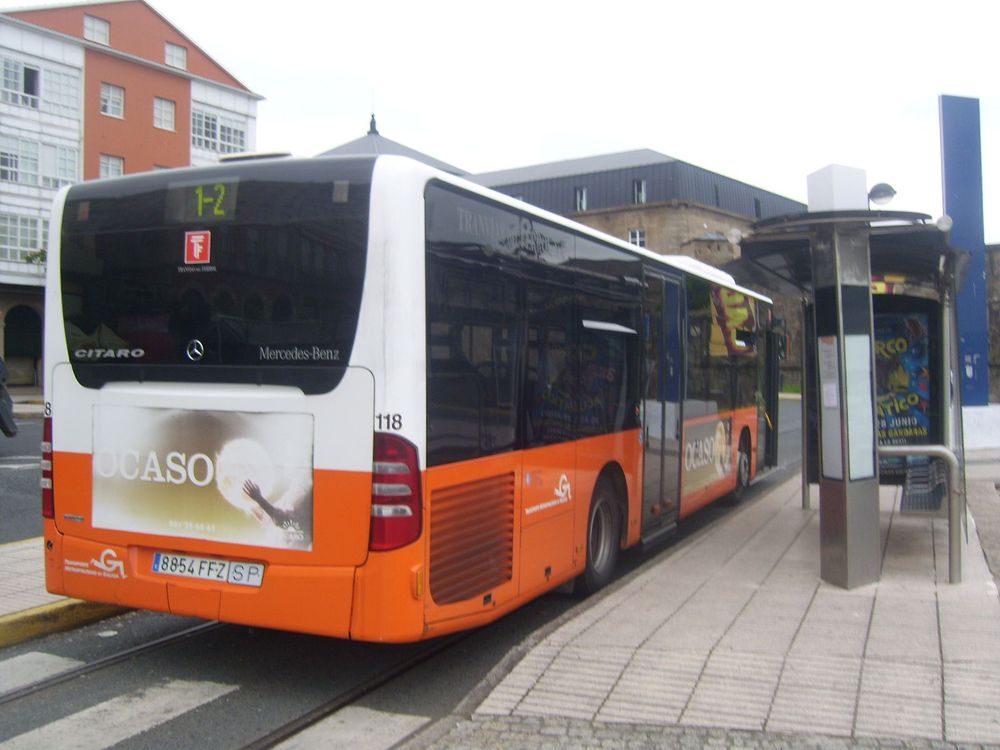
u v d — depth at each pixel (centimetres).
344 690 539
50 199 4281
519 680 507
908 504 880
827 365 710
